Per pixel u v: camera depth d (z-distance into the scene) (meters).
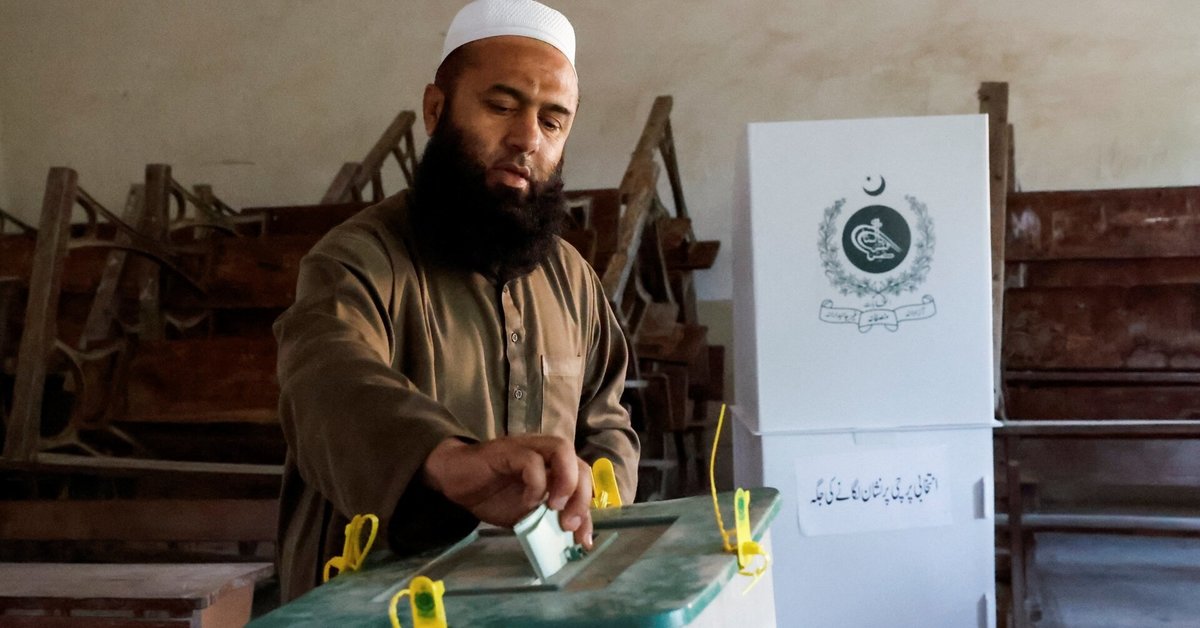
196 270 4.59
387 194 6.35
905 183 2.37
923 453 2.37
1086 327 3.83
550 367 1.47
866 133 2.37
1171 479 3.05
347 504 1.02
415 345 1.34
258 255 4.47
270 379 3.94
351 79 6.40
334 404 1.05
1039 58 5.50
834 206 2.37
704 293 5.83
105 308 4.45
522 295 1.47
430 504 1.03
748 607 0.98
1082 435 3.12
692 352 4.38
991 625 2.36
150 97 6.62
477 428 1.39
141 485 3.68
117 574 2.05
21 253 5.18
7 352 4.73
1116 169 5.39
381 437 0.99
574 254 1.66
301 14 6.45
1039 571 3.98
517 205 1.38
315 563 1.28
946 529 2.37
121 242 4.25
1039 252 3.98
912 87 5.65
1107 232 3.93
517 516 0.93
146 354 4.07
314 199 6.42
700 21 5.90
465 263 1.40
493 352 1.42
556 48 1.42
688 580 0.77
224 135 6.55
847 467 2.38
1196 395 3.68
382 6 6.37
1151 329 3.78
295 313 1.24
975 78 5.58
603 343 1.66
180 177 6.58
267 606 3.51
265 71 6.50
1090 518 3.19
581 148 6.02
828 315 2.37
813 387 2.38
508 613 0.71
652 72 5.94
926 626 2.37
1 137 6.81
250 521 2.56
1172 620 3.37
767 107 5.82
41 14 6.77
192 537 2.57
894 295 2.37
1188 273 3.91
